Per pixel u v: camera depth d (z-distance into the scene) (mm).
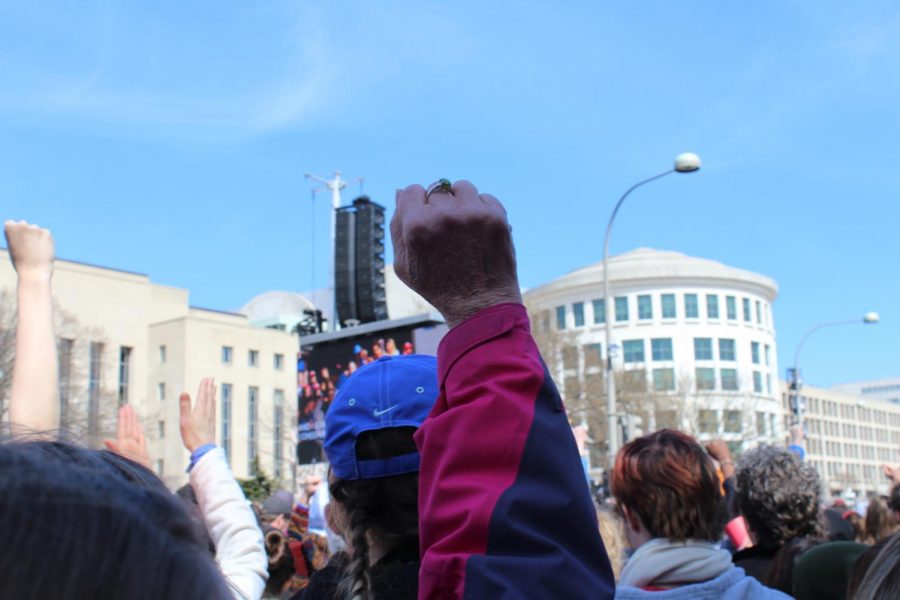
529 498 1408
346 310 38594
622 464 2938
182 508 846
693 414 63312
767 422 87375
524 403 1497
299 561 5820
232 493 2600
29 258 2596
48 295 2588
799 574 3207
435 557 1403
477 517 1393
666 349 88625
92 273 64375
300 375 20656
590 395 46281
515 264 1663
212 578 815
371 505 2041
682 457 2861
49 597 713
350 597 1927
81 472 800
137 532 773
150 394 67188
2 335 30188
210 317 76625
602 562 1438
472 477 1455
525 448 1452
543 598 1342
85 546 738
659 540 2830
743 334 91688
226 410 68125
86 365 54281
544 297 93750
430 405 2080
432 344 18484
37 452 828
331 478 2150
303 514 6926
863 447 131375
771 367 95438
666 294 90000
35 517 730
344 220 39000
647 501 2830
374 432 2049
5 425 946
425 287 1646
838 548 3148
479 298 1622
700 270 90312
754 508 3857
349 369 19609
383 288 38969
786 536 3787
